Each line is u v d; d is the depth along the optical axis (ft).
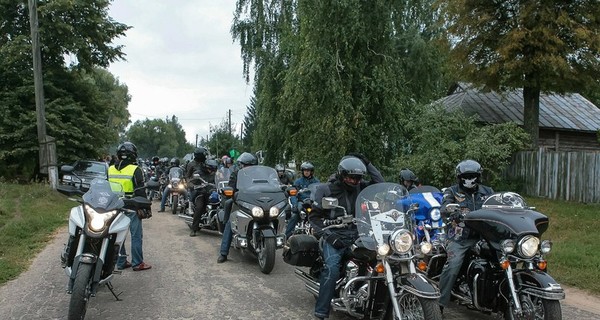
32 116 73.41
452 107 60.54
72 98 80.38
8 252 28.68
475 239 17.33
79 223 16.93
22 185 66.23
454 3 57.52
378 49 59.72
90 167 62.75
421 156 51.93
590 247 30.32
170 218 48.24
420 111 56.18
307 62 56.24
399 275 15.03
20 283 22.43
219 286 22.61
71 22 80.28
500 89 60.44
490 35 55.98
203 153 38.91
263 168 28.89
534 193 53.67
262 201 26.05
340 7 55.11
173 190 51.75
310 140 59.82
